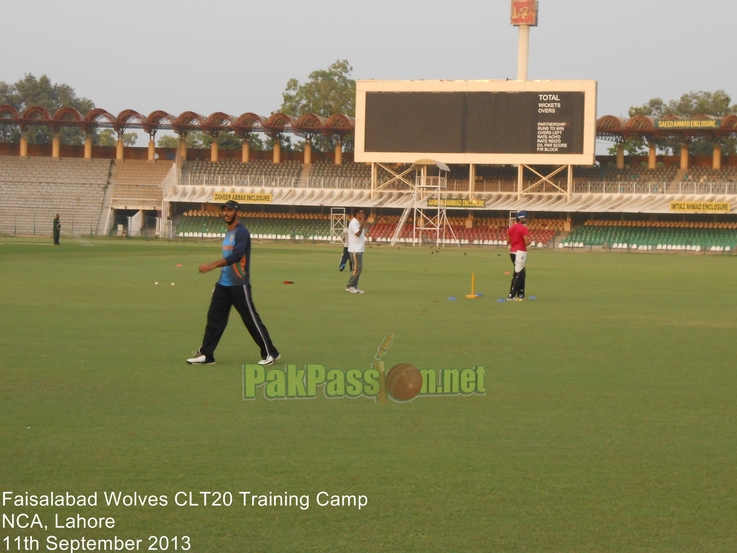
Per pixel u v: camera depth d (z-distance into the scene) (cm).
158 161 11669
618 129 10675
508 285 3509
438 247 9756
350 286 3002
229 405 1146
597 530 727
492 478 853
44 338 1736
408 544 696
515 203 10306
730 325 2112
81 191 11288
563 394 1245
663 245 9956
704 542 705
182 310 2295
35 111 11688
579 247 10250
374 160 10044
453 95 9844
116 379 1315
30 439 972
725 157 11444
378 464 894
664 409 1156
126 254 5834
